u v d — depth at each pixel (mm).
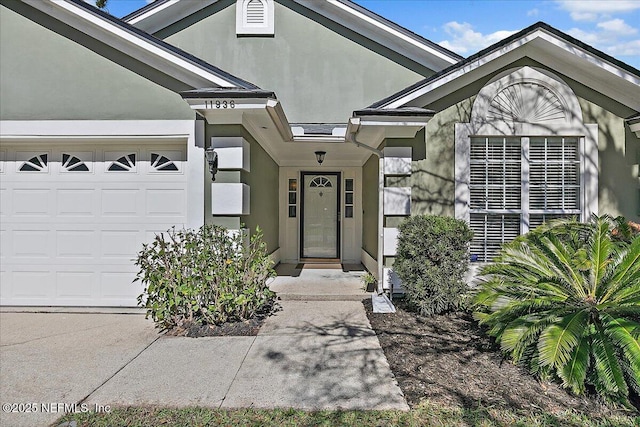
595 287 4648
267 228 9773
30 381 4281
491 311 5344
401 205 7285
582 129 7336
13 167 7156
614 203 7379
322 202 12516
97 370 4547
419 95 7000
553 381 4223
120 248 7109
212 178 6742
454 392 4012
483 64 6953
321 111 10461
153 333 5777
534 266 5113
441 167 7406
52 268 7117
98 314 6762
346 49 10516
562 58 7254
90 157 7141
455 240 6438
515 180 7453
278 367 4594
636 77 6816
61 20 6836
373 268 9312
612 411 3711
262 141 8672
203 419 3547
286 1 10531
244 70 10508
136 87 6855
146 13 10445
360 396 3932
